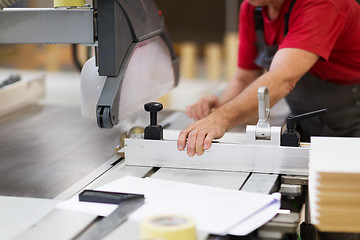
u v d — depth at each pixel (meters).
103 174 1.92
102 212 1.53
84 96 2.07
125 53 1.93
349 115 2.93
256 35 2.94
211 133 1.94
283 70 2.33
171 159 1.94
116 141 2.42
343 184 1.40
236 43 5.31
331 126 2.95
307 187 1.84
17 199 1.67
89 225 1.46
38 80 3.21
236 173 1.87
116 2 1.82
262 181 1.77
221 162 1.90
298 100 2.97
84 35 1.83
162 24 2.35
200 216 1.46
